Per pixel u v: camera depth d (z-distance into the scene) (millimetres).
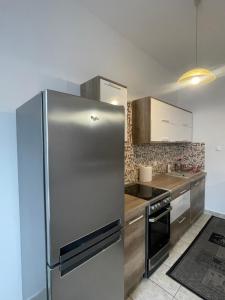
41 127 959
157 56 2854
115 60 2254
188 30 2207
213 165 3391
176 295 1658
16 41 1400
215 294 1663
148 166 2742
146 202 1780
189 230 2842
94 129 1145
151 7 1856
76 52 1821
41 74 1554
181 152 3732
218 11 1879
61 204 994
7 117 1370
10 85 1379
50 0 1602
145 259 1813
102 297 1270
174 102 3549
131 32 2264
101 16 1999
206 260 2133
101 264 1247
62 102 977
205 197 3504
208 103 3402
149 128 2361
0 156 1350
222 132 3270
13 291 1433
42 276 1044
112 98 1769
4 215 1376
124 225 1469
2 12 1328
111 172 1277
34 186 1098
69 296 1064
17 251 1443
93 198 1163
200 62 3031
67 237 1030
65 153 999
